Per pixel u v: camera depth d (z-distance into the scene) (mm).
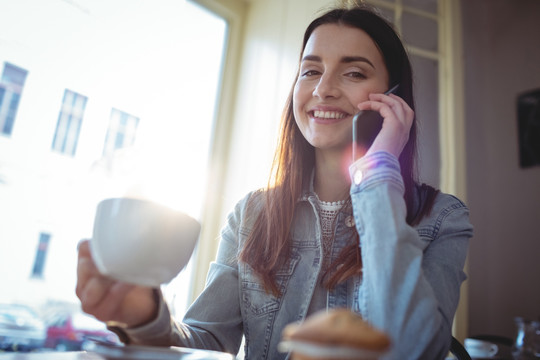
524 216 2383
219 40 1973
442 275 689
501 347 1623
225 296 882
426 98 2088
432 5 2203
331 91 871
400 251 576
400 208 607
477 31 2803
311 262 860
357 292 791
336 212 916
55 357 589
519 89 2576
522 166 2459
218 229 1821
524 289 2281
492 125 2672
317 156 962
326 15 980
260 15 2018
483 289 2381
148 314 553
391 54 960
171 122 1720
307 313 812
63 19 1433
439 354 595
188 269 1742
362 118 747
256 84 1904
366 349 342
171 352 514
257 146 1780
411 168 928
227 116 1948
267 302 849
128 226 476
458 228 792
